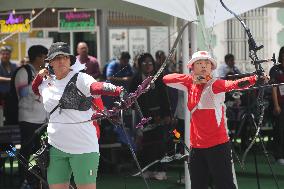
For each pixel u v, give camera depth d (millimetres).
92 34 22969
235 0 9336
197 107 7902
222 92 7793
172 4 8984
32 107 10500
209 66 7875
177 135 9570
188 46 9883
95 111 7484
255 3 9375
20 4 12898
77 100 7113
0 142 11461
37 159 7340
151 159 12172
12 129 11438
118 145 13000
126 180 12258
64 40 23156
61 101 7121
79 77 7133
